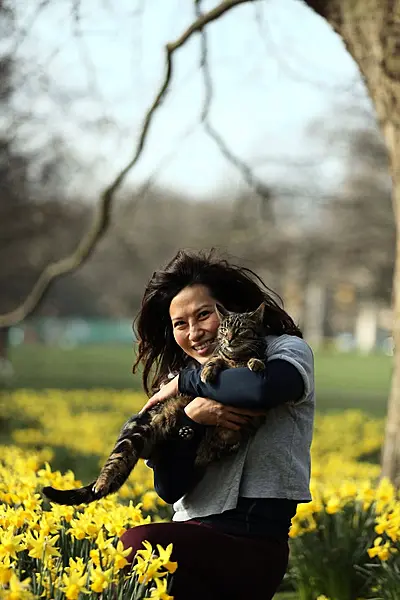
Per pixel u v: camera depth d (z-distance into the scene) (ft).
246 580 18.04
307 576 28.58
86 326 398.42
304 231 127.13
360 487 29.84
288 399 18.15
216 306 20.47
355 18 32.53
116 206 119.24
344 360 260.21
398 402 35.19
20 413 87.25
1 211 101.60
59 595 16.83
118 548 17.07
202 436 19.30
